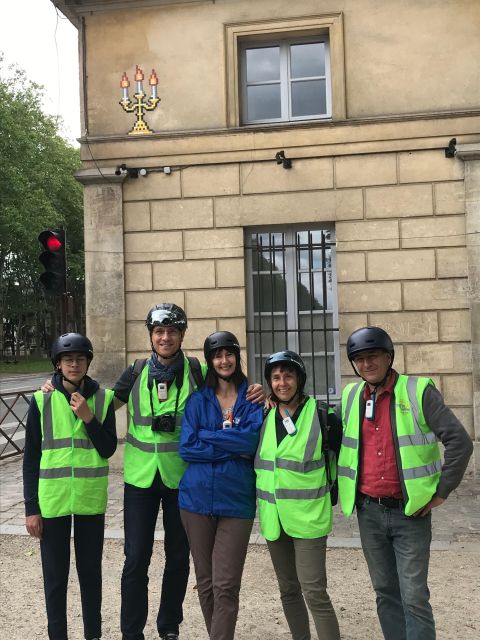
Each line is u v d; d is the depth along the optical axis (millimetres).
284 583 3465
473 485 7738
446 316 8227
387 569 3248
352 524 6355
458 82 8312
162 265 8852
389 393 3240
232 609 3344
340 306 8461
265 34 8719
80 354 3670
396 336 8328
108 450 3689
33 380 33156
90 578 3646
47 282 7973
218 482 3445
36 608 4422
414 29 8398
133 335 8914
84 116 9062
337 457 3422
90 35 9039
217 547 3436
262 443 3447
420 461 3115
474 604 4332
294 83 8922
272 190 8625
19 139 34938
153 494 3783
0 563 5398
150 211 8883
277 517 3334
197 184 8781
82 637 3980
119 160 8930
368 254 8414
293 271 8797
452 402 8195
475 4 8297
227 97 8758
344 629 4004
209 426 3553
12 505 7398
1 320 45906
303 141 8539
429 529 3176
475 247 8133
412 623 3059
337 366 8680
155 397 3773
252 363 8867
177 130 8852
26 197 35125
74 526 3719
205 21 8805
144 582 3660
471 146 8070
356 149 8422
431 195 8281
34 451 3641
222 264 8734
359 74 8492
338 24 8500
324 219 8508
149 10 8914
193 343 8773
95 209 8945
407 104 8406
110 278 8930
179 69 8867
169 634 3828
